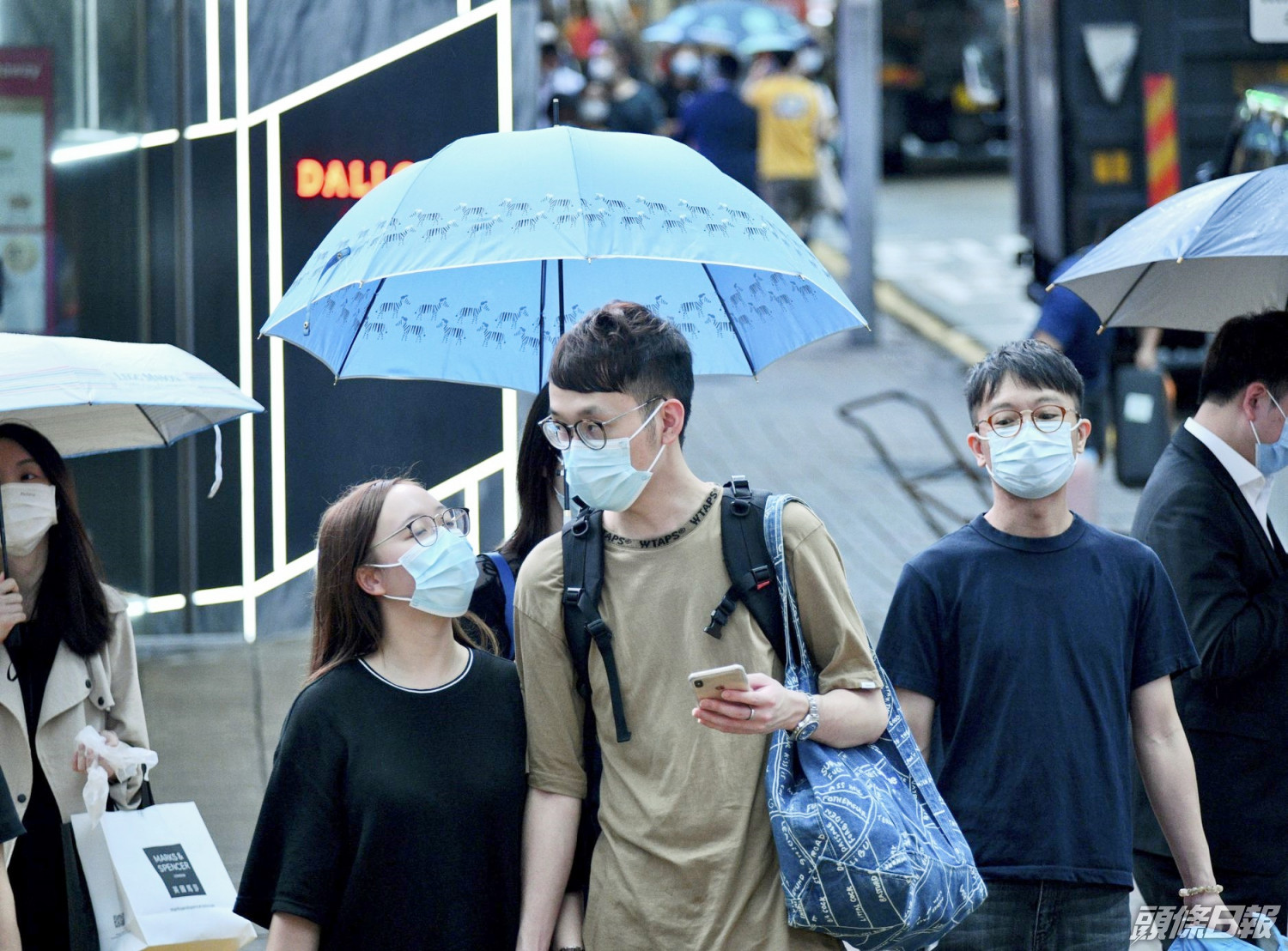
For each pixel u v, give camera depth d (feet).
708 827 19.94
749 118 108.88
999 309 111.14
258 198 50.75
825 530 20.92
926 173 178.19
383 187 24.38
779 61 121.60
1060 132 77.05
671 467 20.63
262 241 50.80
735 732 19.06
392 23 50.16
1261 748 26.50
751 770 20.18
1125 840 23.88
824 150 127.24
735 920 19.75
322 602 21.20
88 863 23.93
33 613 26.02
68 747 25.80
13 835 21.89
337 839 20.52
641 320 20.31
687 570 20.52
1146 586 24.53
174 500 51.90
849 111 100.32
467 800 20.58
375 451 50.65
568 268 26.81
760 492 20.97
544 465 24.49
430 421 50.37
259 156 50.65
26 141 50.96
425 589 20.59
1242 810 26.55
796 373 93.04
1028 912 23.62
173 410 27.30
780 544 20.43
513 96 50.49
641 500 20.62
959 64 177.06
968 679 24.08
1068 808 23.61
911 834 19.92
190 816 24.43
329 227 50.83
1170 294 30.12
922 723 24.36
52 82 50.80
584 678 20.80
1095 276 29.22
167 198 50.96
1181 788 24.38
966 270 125.18
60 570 26.09
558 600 20.92
